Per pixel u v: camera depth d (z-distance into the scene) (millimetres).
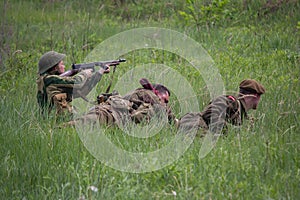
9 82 30375
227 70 30578
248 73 30203
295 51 34906
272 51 35188
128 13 48438
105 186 17609
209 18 41188
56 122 24250
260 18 42438
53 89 24906
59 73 25656
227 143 20719
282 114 23594
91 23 44125
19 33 41781
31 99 26625
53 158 19984
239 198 16859
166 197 17078
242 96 22719
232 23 41875
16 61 33188
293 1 42906
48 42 39844
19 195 18016
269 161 18750
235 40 37625
